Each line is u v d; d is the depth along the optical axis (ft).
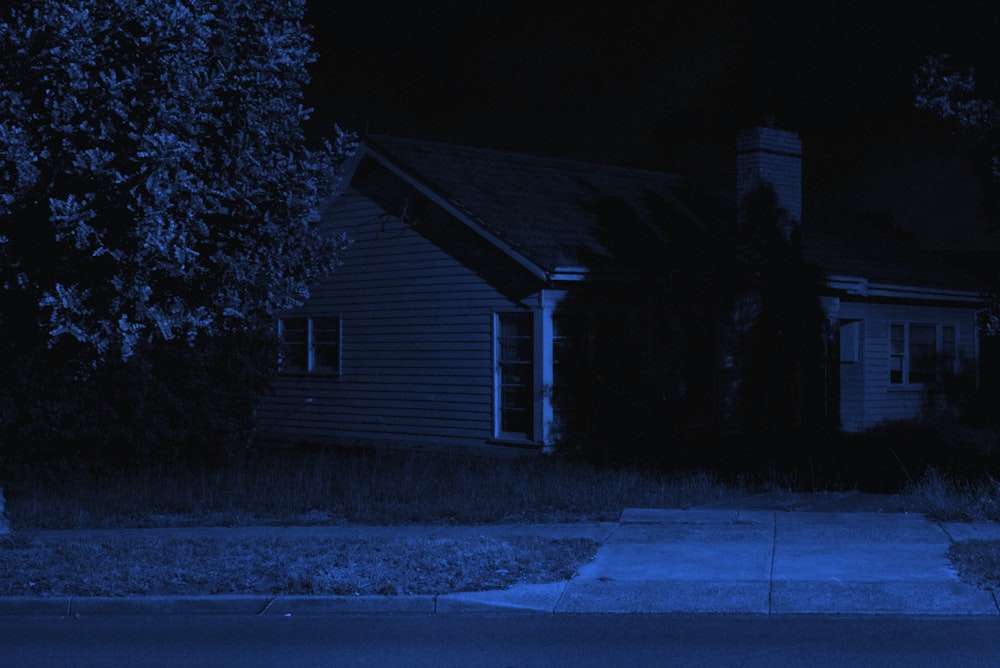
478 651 28.25
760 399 78.48
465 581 34.96
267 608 33.30
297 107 44.14
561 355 68.49
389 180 77.10
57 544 41.96
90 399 60.64
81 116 35.60
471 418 71.46
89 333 37.55
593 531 43.78
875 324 89.81
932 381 95.66
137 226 35.35
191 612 33.35
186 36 37.19
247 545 40.88
